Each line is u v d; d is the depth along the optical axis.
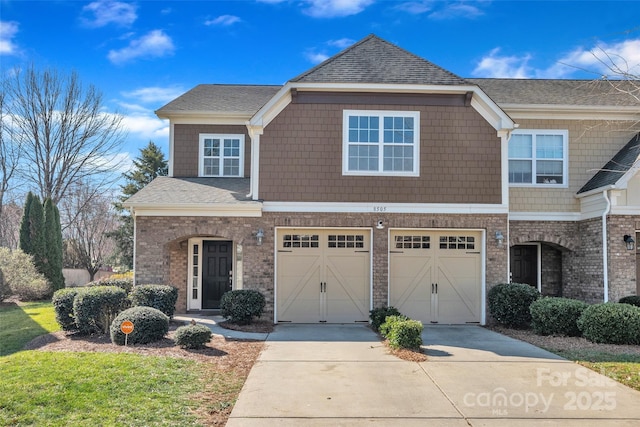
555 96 16.41
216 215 13.48
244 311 12.68
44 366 7.64
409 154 13.74
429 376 8.02
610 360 9.01
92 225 34.59
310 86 13.45
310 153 13.65
